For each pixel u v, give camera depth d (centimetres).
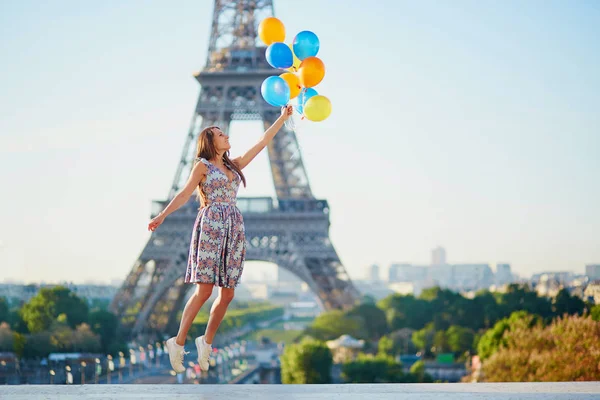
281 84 1995
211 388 1747
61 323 15125
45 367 14700
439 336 19350
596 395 1634
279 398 1619
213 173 1730
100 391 1711
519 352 7519
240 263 1736
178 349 1761
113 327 15538
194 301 1742
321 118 2062
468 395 1644
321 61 2067
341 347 18650
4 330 14412
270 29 2145
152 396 1642
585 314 7200
